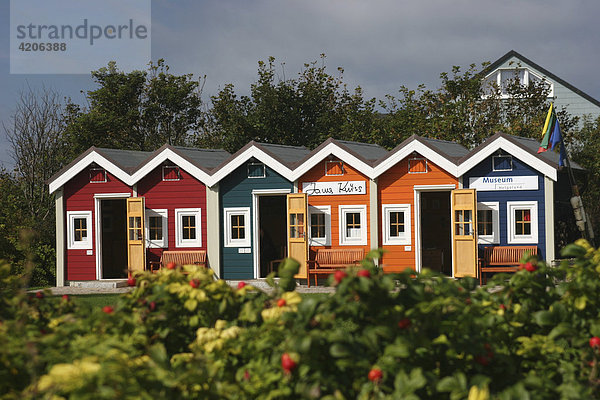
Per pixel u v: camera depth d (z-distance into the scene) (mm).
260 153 22812
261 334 5406
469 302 5660
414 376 4410
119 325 5734
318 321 5031
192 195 23625
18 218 29984
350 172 22359
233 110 39625
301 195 21984
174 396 4652
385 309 4980
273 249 26984
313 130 39750
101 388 4070
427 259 23312
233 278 23219
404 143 21656
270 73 40219
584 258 6277
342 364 4598
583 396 4699
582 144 36531
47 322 6730
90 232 24500
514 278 6285
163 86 41938
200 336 5668
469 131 34625
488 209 21219
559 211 21641
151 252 23891
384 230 22109
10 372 4977
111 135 39844
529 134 33688
